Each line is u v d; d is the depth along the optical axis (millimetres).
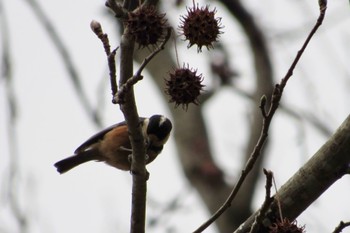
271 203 6879
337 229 6809
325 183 7246
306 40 6410
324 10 6383
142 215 7277
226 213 16438
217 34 6504
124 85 6527
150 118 12914
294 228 6633
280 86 6496
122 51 6629
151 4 6570
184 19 6543
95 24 6699
